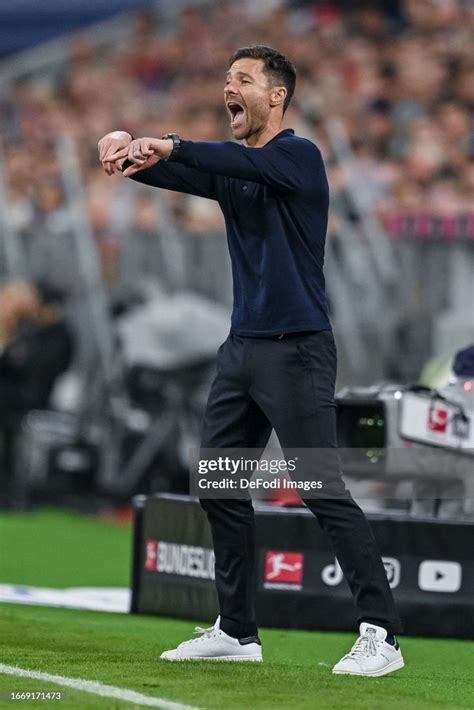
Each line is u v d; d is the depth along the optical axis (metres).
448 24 49.84
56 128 50.81
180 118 51.31
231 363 13.98
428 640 18.41
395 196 46.09
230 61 14.05
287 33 51.28
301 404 13.56
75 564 28.67
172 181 13.84
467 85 48.84
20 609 19.88
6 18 52.28
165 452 40.38
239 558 14.30
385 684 13.16
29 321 42.84
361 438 17.91
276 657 15.70
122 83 51.88
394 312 42.09
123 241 44.72
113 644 16.02
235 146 13.07
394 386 18.20
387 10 50.59
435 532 18.75
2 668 13.42
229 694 11.98
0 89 51.69
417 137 48.12
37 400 41.41
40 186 48.72
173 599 19.88
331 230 44.53
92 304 44.00
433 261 42.31
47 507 41.75
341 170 47.38
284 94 13.89
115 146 12.89
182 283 43.84
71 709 11.05
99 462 41.44
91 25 52.28
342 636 18.39
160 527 20.25
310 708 11.39
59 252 45.06
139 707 11.09
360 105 49.25
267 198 13.54
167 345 40.47
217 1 52.28
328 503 13.55
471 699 12.71
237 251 13.89
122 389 41.31
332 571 18.88
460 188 46.50
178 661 14.22
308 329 13.55
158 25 52.34
